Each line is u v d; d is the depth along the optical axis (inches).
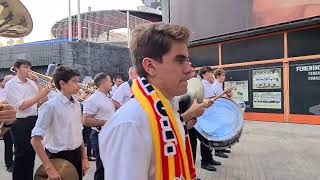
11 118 86.3
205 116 200.1
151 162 52.3
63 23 669.3
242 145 341.7
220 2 576.1
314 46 470.0
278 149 319.6
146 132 51.7
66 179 131.7
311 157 285.0
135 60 59.8
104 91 185.0
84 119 181.2
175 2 655.1
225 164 267.0
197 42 612.1
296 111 491.8
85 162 148.4
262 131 428.8
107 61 601.0
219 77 279.7
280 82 509.7
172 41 57.1
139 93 55.1
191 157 59.6
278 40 510.9
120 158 51.0
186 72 58.7
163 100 55.2
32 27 72.9
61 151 137.8
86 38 658.2
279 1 498.9
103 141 53.7
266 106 526.9
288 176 233.1
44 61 572.7
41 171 134.8
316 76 469.1
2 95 258.8
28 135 180.9
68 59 556.7
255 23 529.3
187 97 108.0
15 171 180.2
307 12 467.5
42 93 173.8
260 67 533.6
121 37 674.8
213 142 196.1
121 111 54.0
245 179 228.2
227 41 577.3
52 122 136.5
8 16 68.9
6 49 601.9
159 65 57.5
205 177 233.1
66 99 138.6
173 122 54.5
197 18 615.2
